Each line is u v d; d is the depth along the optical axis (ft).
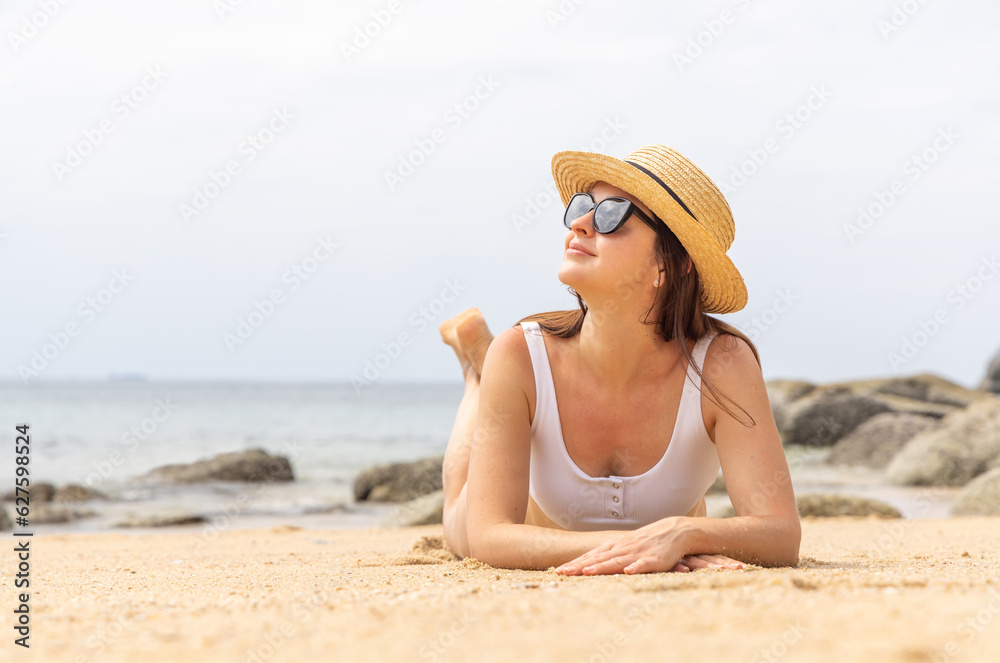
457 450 11.06
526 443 8.45
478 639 4.57
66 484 39.60
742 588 5.69
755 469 7.94
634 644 4.34
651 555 7.09
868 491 39.73
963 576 6.56
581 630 4.66
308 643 4.58
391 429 91.35
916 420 55.21
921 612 4.71
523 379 8.45
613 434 8.44
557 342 8.63
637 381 8.38
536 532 7.70
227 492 40.24
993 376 119.85
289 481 44.78
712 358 8.33
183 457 56.49
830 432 69.62
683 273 8.20
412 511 28.37
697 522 7.41
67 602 6.28
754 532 7.53
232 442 70.03
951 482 42.11
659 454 8.38
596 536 7.48
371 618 5.11
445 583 6.74
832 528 18.51
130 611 5.65
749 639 4.33
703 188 8.25
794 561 7.94
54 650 4.59
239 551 14.79
